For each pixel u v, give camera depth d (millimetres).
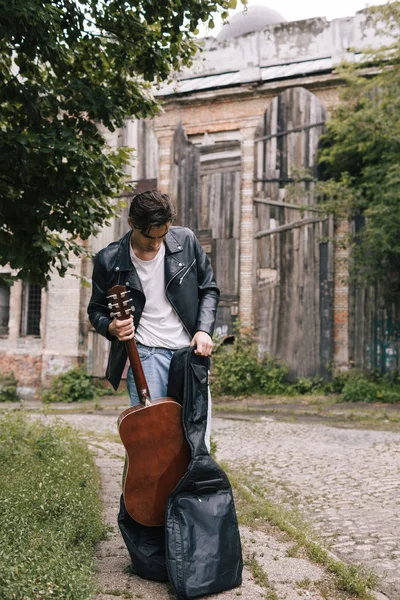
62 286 17656
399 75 13812
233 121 16938
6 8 4109
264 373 16000
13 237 5078
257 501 4777
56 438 6367
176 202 17297
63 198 5113
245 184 16719
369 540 4047
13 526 3102
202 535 2797
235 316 16609
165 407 2990
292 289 16094
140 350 3176
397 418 11633
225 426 11000
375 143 14461
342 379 15367
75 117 5355
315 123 16078
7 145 4711
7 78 5270
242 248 16641
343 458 7434
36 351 17906
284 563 3281
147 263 3182
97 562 3168
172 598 2707
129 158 5727
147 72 5582
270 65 16547
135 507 2980
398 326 15242
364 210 15297
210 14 5121
